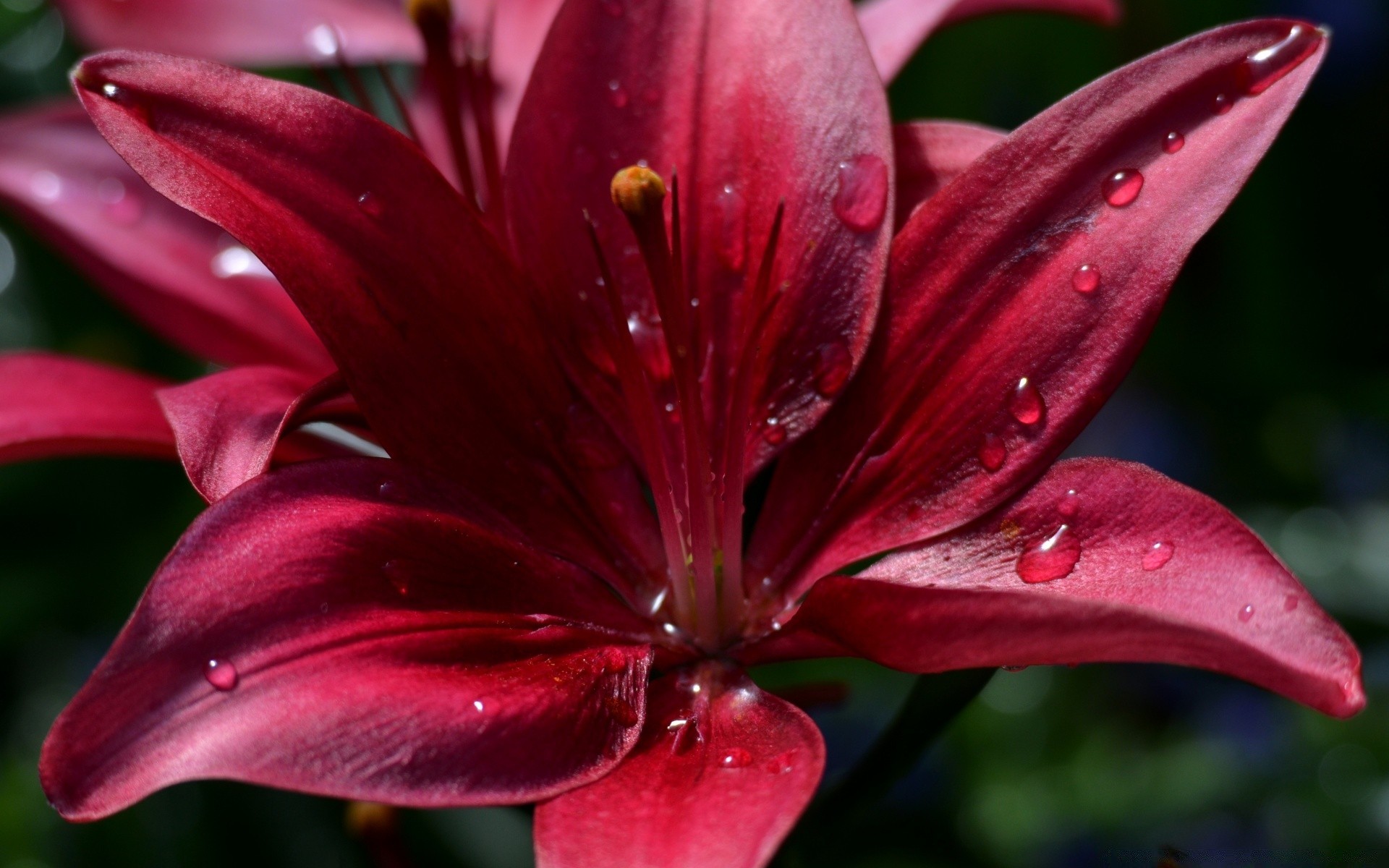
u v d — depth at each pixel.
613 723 0.36
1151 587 0.36
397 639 0.36
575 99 0.39
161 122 0.37
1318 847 0.56
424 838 0.50
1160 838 0.57
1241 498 0.60
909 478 0.39
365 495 0.37
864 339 0.39
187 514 0.54
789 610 0.39
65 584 0.53
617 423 0.40
